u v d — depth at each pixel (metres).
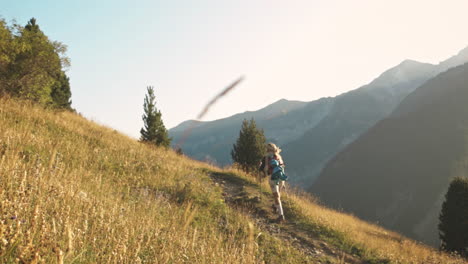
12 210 2.16
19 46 15.98
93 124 17.91
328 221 9.73
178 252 3.39
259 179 12.79
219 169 14.52
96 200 4.09
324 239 8.12
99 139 11.84
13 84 15.06
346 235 8.81
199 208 7.39
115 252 2.42
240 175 13.40
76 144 9.55
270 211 9.24
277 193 8.85
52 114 13.66
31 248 1.61
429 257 9.40
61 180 4.31
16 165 3.30
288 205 10.18
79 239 2.38
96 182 5.84
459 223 16.48
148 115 20.16
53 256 1.79
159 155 12.64
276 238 6.98
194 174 10.96
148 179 8.71
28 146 6.59
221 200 8.60
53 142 8.20
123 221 3.62
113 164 8.98
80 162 7.46
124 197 6.14
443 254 10.71
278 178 8.90
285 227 8.38
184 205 7.02
